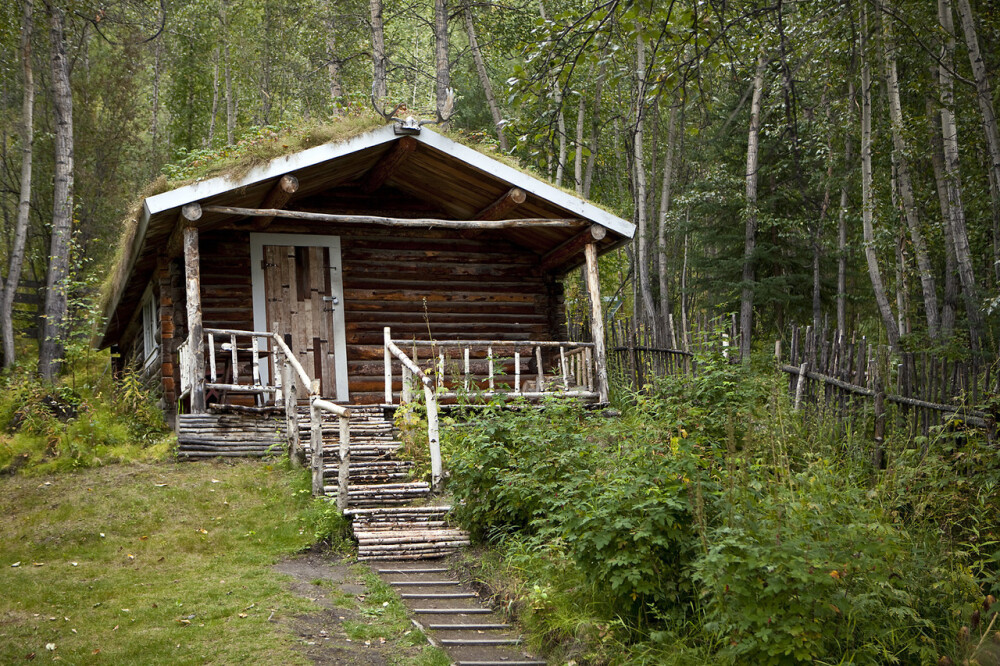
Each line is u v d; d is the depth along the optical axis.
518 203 11.98
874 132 14.96
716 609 4.86
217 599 5.99
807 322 22.34
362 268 13.38
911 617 4.91
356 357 13.15
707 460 6.14
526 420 7.68
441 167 12.14
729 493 5.23
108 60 25.58
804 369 8.14
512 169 11.72
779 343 8.57
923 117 14.14
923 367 6.88
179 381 12.35
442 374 10.20
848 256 19.98
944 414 6.42
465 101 26.34
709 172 21.52
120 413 11.29
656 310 24.89
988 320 13.45
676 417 7.30
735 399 7.64
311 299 12.93
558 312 14.48
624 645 5.23
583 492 6.36
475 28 23.81
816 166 19.44
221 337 12.32
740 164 21.28
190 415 9.94
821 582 4.52
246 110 29.55
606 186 26.31
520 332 14.19
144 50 29.50
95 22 18.41
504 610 5.96
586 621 5.41
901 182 14.77
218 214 10.93
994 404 5.94
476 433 7.77
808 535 4.79
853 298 20.97
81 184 23.55
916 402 6.74
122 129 24.75
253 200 11.74
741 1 5.80
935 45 12.86
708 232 21.97
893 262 17.42
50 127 22.83
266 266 12.73
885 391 7.39
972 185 13.64
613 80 6.06
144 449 10.09
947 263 15.26
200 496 8.39
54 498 8.41
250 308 12.60
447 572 6.81
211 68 29.31
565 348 13.88
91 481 8.89
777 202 21.05
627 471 5.93
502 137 22.14
